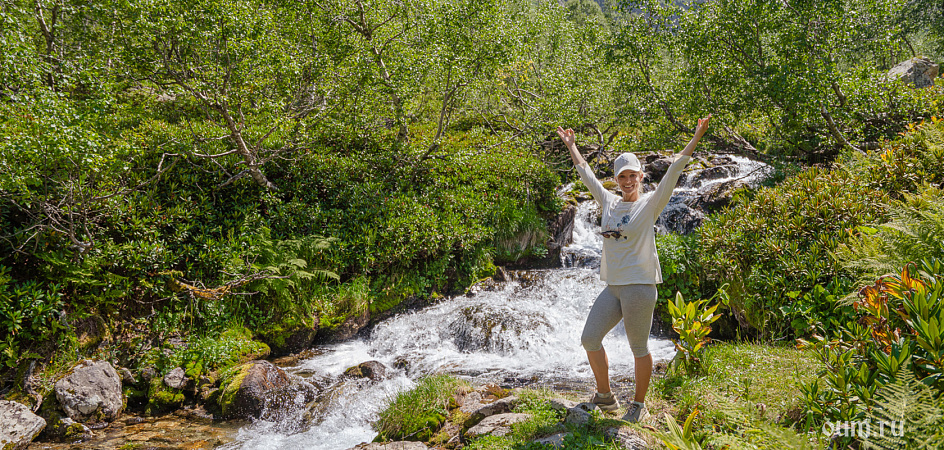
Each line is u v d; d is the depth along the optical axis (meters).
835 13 10.48
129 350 6.26
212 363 6.38
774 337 5.97
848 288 5.32
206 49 7.79
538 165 11.62
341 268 8.36
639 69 13.49
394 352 7.48
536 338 7.31
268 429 5.21
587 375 6.23
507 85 14.28
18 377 5.38
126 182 7.50
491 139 13.08
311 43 10.66
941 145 6.31
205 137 8.67
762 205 7.14
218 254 7.30
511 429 3.91
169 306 6.84
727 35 11.80
